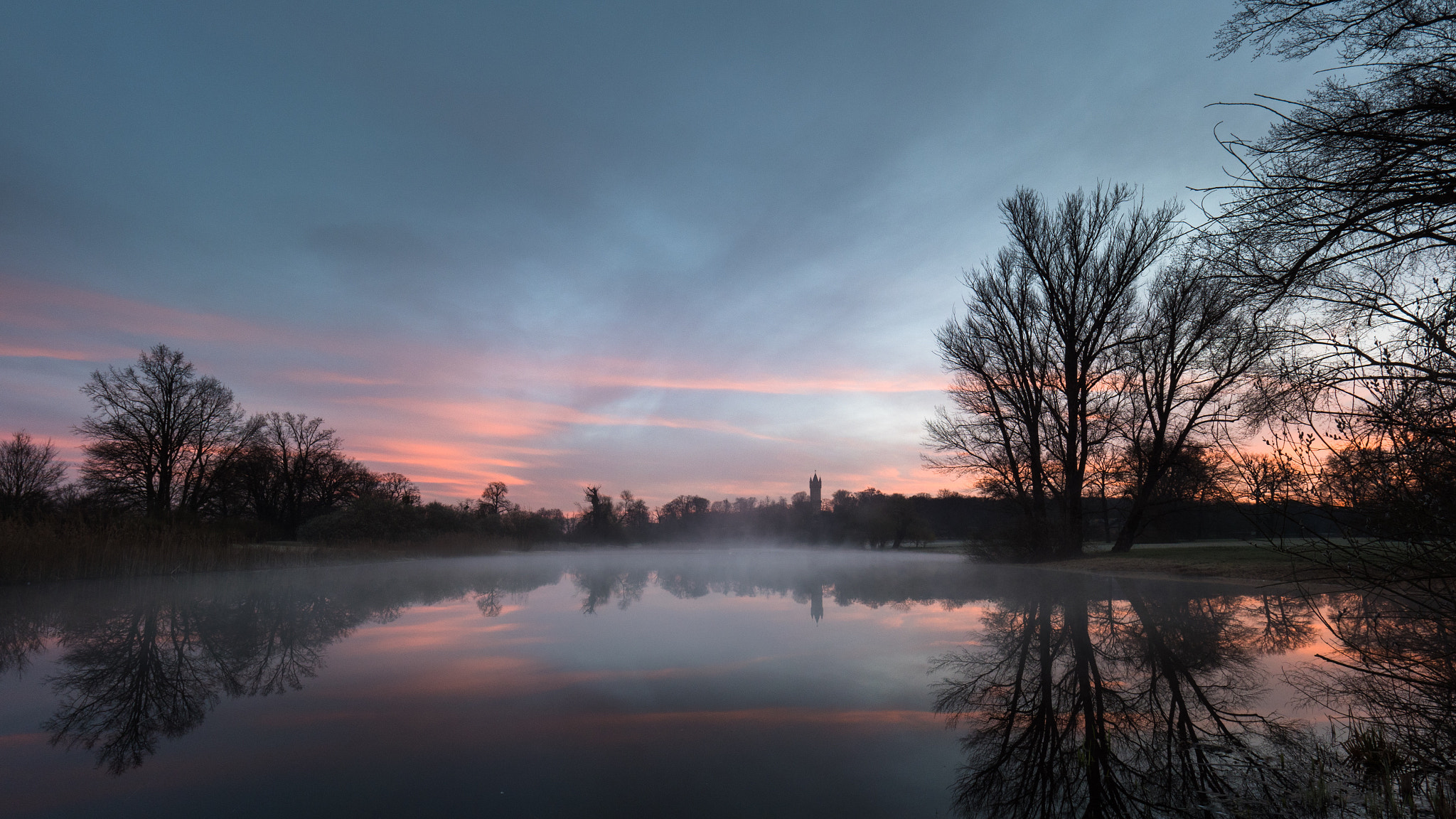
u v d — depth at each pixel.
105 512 22.47
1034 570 20.09
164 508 34.09
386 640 8.16
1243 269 5.66
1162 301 21.39
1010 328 23.73
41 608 10.84
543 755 4.22
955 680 6.15
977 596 12.85
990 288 23.94
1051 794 3.62
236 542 22.08
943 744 4.45
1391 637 5.17
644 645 7.85
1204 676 6.12
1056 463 24.83
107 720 4.93
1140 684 5.92
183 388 39.25
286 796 3.58
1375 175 4.83
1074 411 22.44
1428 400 3.98
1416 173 4.75
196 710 5.21
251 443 44.09
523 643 7.96
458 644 7.88
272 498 51.12
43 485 44.59
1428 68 4.82
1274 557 12.42
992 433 24.45
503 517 42.78
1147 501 22.64
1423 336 4.26
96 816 3.31
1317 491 4.30
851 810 3.41
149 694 5.66
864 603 12.01
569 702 5.42
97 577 15.46
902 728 4.80
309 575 17.39
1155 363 22.03
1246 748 4.27
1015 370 23.75
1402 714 4.66
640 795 3.62
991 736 4.61
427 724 4.83
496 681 6.07
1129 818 3.31
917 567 22.64
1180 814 3.37
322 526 29.39
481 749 4.34
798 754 4.25
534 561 26.89
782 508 67.75
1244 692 5.55
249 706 5.29
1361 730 4.45
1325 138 4.98
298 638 8.30
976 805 3.49
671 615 10.45
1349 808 3.37
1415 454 3.89
